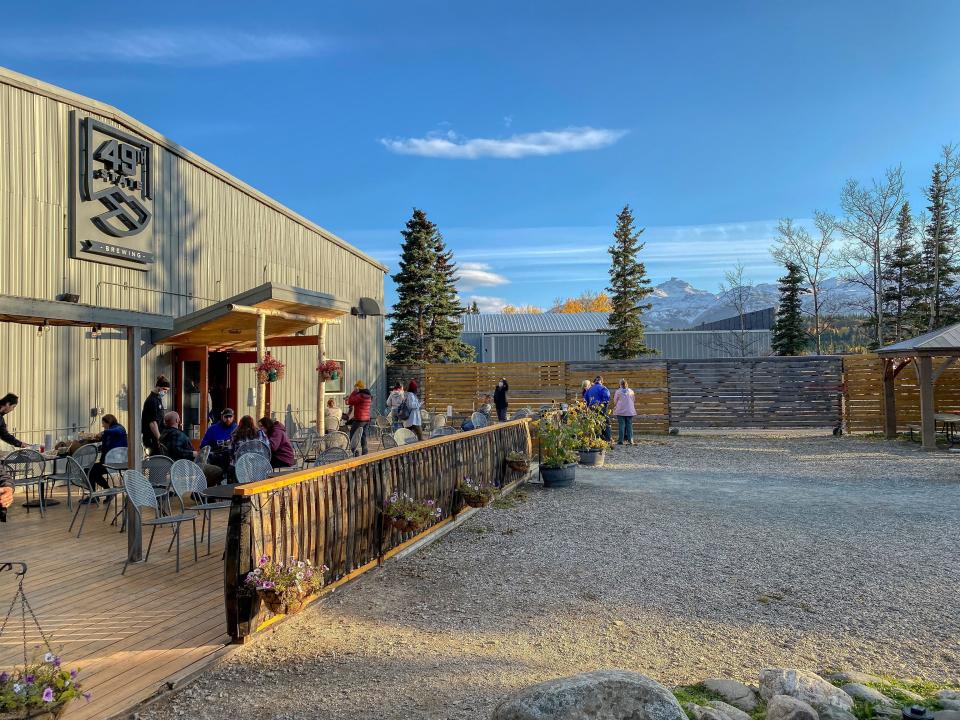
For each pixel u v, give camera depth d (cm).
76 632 434
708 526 782
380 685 372
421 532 700
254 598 420
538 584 572
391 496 625
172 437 804
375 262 2111
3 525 752
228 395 1477
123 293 1148
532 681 381
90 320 583
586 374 2052
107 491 718
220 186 1402
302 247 1716
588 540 720
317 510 506
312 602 501
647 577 591
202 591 519
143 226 1184
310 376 1742
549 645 440
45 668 311
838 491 1013
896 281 3544
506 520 819
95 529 732
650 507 894
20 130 977
